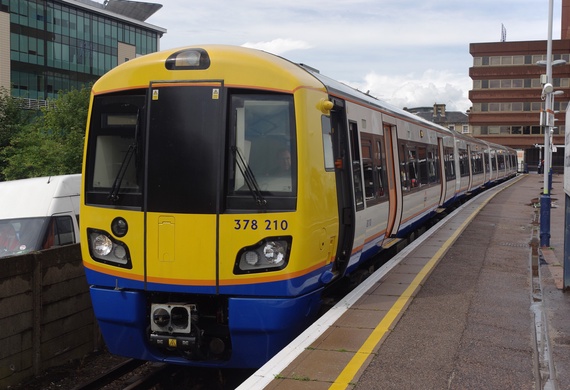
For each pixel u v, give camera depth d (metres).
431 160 16.52
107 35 62.53
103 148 6.71
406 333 6.44
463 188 24.77
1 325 7.16
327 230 6.83
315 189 6.46
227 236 6.13
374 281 8.77
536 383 5.12
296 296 6.29
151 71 6.52
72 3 58.06
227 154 6.25
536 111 83.25
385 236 10.74
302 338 6.12
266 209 6.16
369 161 9.54
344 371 5.30
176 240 6.23
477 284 8.87
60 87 57.94
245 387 4.94
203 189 6.21
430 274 9.50
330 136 7.19
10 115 36.84
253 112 6.33
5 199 10.52
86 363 8.45
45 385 7.50
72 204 10.64
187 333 6.34
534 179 53.03
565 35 85.94
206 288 6.17
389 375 5.25
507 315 7.23
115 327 6.59
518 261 10.83
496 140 85.06
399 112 13.00
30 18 54.75
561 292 8.62
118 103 6.66
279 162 6.27
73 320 8.43
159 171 6.34
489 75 84.88
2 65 52.44
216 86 6.33
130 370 8.12
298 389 4.91
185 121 6.35
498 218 18.55
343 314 7.08
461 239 13.55
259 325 6.14
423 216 15.41
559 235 15.07
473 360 5.65
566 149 8.61
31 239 9.88
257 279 6.10
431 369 5.40
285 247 6.15
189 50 6.48
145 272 6.32
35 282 7.66
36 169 30.25
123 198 6.48
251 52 6.52
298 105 6.32
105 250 6.54
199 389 7.35
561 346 6.20
